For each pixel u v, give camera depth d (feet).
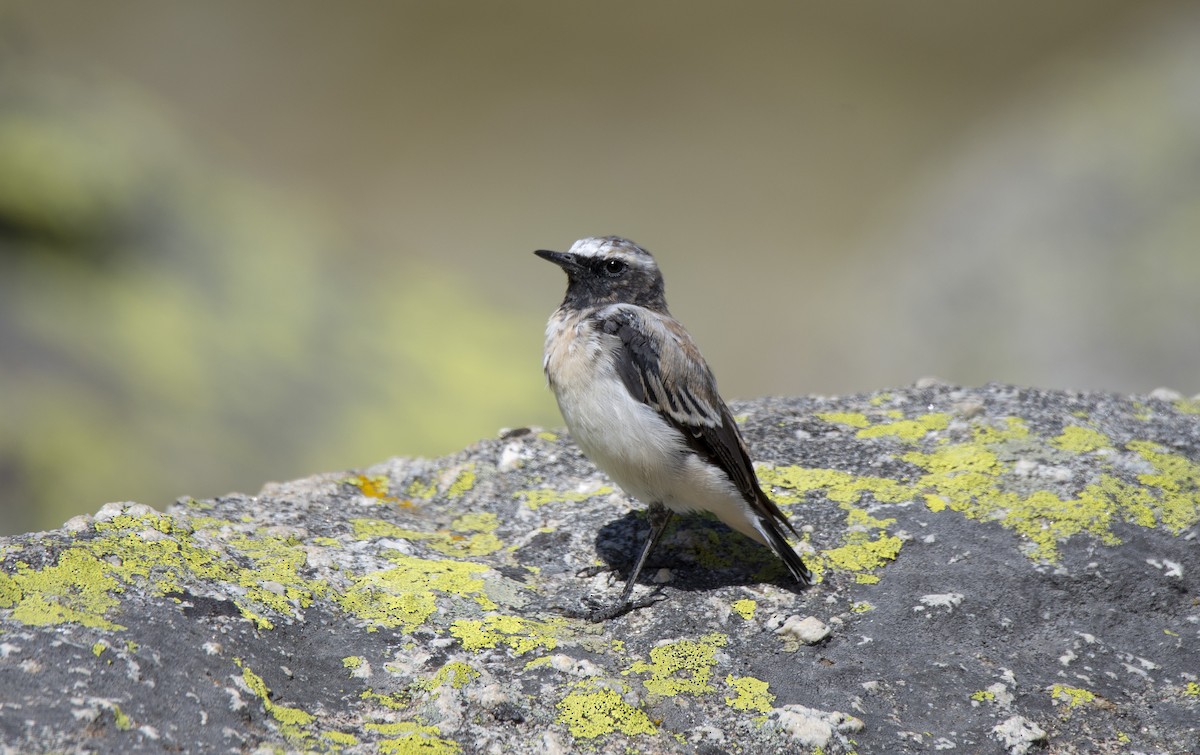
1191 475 36.19
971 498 35.24
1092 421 39.04
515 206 127.03
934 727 27.40
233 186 81.92
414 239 119.96
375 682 26.89
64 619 25.43
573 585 32.45
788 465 37.40
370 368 71.77
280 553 31.30
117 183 74.84
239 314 71.87
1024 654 29.99
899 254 96.02
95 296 67.77
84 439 58.70
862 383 89.97
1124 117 95.20
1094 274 85.35
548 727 26.02
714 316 114.32
